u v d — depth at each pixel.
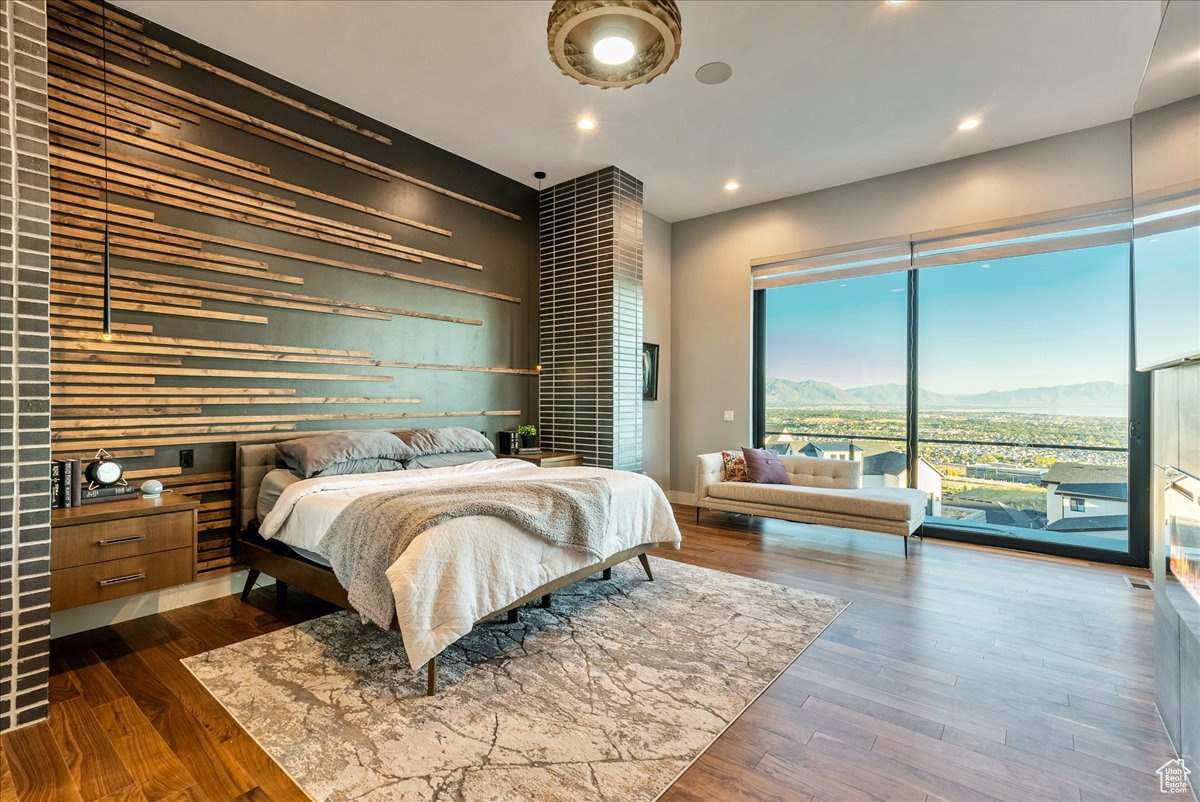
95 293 2.77
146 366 2.94
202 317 3.13
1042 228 4.23
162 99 3.00
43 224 2.00
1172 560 1.84
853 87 3.52
